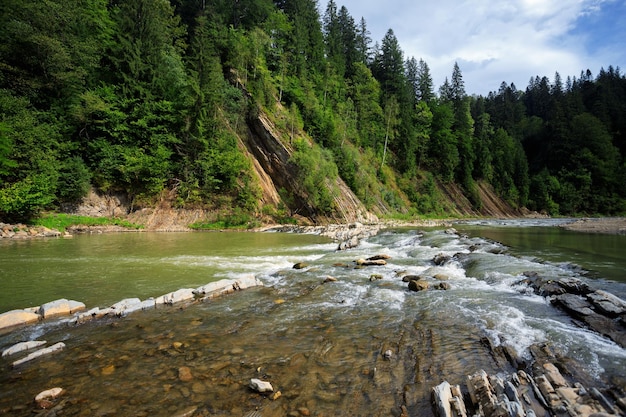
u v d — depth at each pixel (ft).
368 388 16.11
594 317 23.09
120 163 107.14
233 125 137.08
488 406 13.58
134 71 116.47
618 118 279.90
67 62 102.42
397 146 211.61
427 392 15.64
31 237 77.82
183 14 175.52
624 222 126.52
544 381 15.11
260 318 26.37
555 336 20.79
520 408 13.02
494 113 331.57
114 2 149.18
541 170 269.23
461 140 238.07
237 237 90.27
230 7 172.76
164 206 112.78
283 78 159.53
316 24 198.39
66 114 103.86
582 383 15.37
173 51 141.28
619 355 18.02
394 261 50.80
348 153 157.99
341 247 67.10
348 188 151.53
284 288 35.65
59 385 16.49
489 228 108.37
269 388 15.87
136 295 33.01
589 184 245.04
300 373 17.65
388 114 203.51
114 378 17.15
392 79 225.15
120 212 106.42
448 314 26.03
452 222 149.18
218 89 132.46
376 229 105.09
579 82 385.50
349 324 24.76
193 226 111.96
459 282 36.58
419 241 72.38
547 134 294.87
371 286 35.86
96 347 21.01
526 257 46.98
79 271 43.24
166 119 118.83
